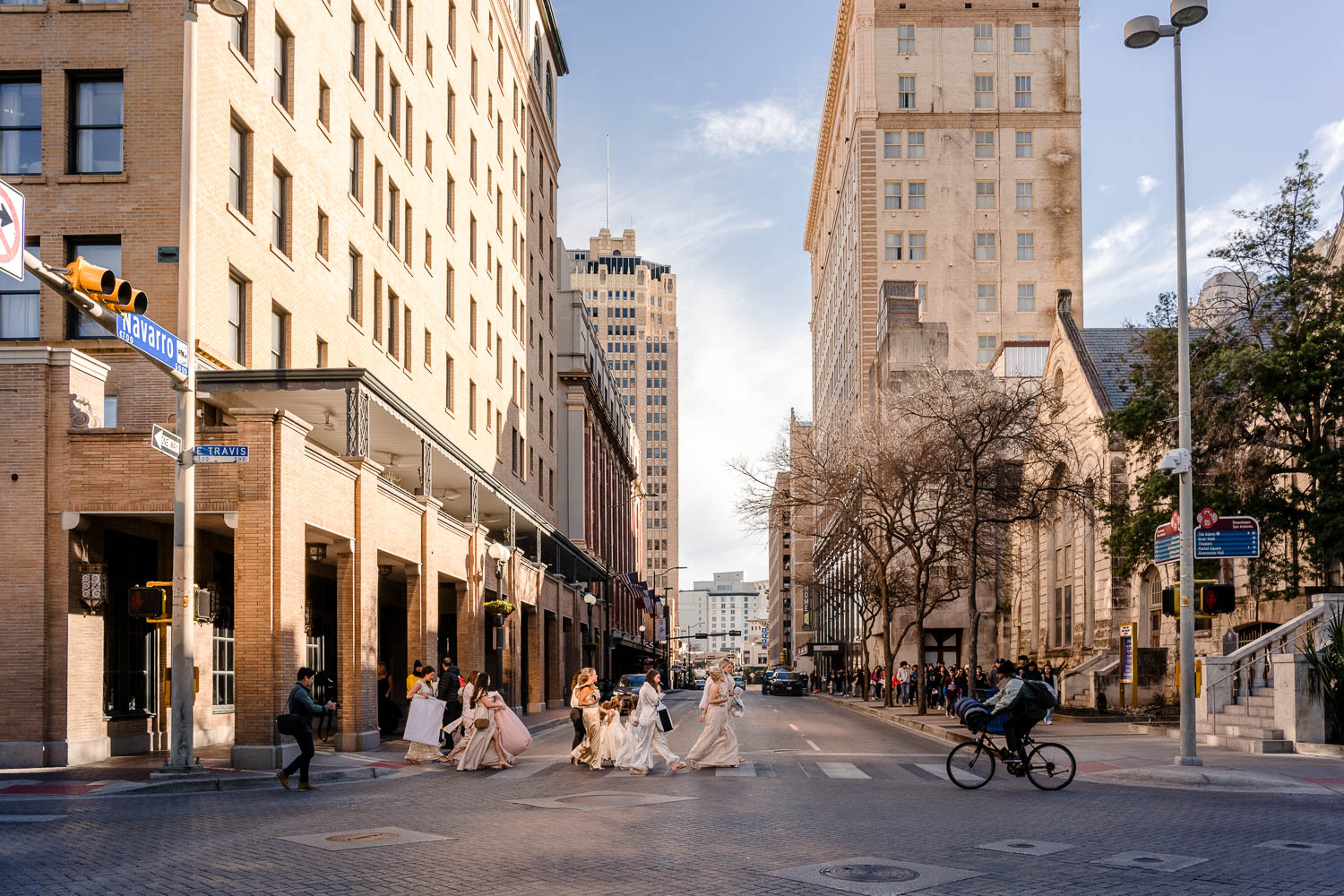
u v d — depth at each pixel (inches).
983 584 2320.4
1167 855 378.9
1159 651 1348.4
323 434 1103.0
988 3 3331.7
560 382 2753.4
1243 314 1096.8
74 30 873.5
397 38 1378.0
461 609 1261.1
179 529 644.7
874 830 440.8
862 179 3289.9
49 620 724.7
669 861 368.8
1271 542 966.4
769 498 1695.4
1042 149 3287.4
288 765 682.8
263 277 971.9
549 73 2496.3
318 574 1156.5
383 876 343.0
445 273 1582.2
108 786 596.4
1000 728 606.9
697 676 5861.2
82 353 763.4
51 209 859.4
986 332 3223.4
